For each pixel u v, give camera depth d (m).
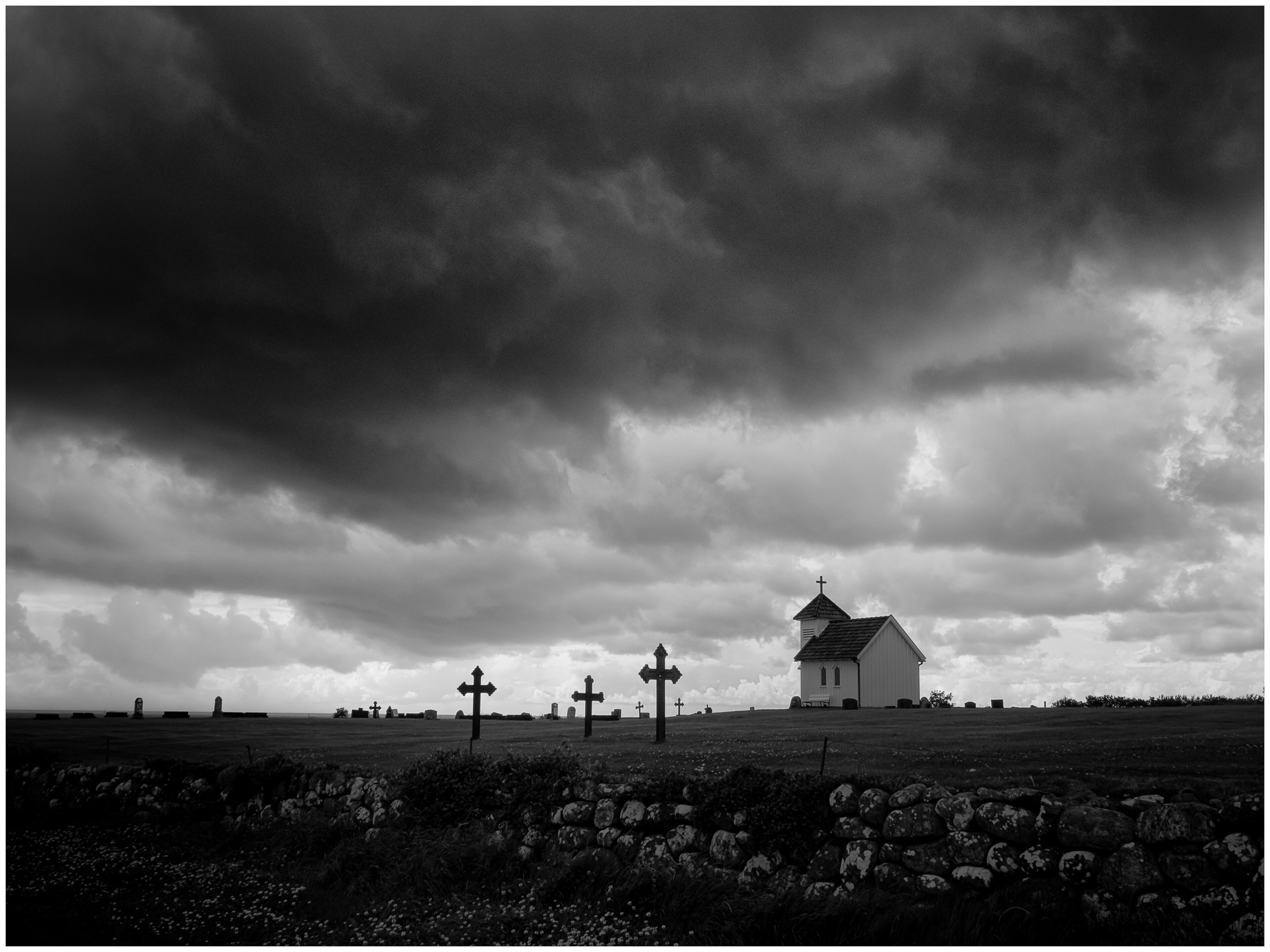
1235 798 12.70
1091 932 12.49
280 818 22.41
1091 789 15.25
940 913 13.34
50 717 55.66
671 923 14.55
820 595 73.19
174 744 35.53
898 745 26.08
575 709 64.25
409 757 28.75
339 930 15.62
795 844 15.35
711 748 27.27
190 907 16.97
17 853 21.34
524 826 18.45
